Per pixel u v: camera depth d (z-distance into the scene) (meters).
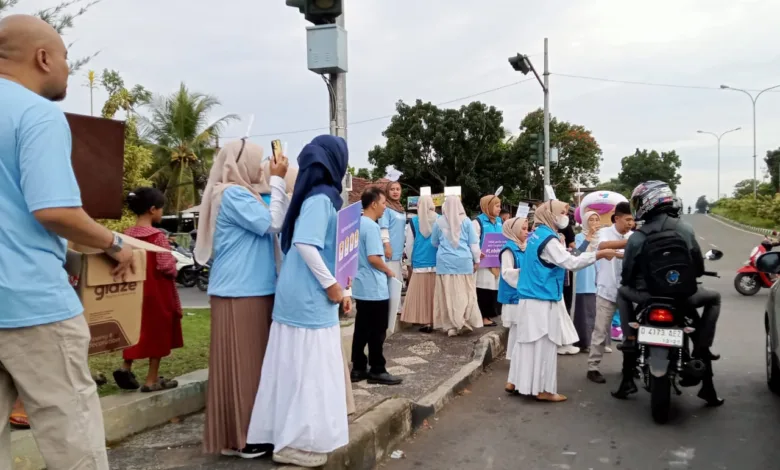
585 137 37.47
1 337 2.23
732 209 55.72
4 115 2.25
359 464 3.97
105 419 3.93
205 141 30.59
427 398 5.36
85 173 3.63
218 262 3.70
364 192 5.86
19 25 2.39
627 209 6.36
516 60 16.36
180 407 4.54
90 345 2.75
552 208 5.64
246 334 3.64
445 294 7.97
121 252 2.71
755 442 4.60
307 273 3.47
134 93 30.02
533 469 4.18
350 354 6.53
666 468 4.16
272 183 3.75
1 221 2.23
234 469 3.50
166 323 4.46
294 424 3.40
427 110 31.92
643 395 5.89
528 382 5.66
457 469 4.21
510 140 37.78
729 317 9.92
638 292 5.39
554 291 5.58
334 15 6.01
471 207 32.47
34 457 3.42
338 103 6.28
